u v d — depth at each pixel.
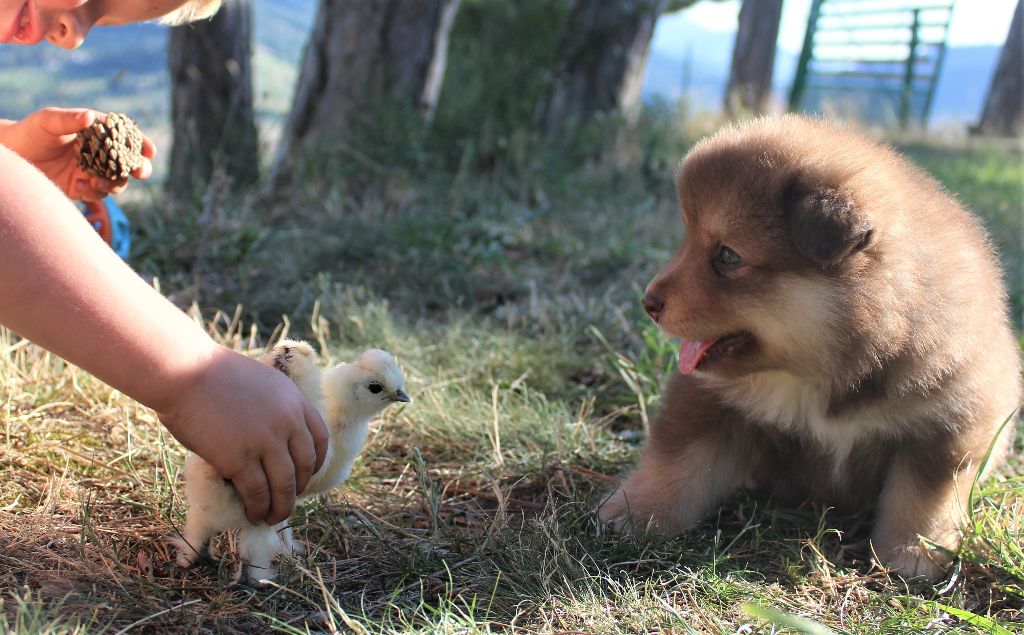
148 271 1.28
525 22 2.33
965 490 0.81
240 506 0.68
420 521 0.81
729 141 0.79
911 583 0.78
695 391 0.84
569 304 1.31
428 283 1.36
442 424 0.95
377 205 1.67
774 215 0.75
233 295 1.24
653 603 0.71
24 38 0.71
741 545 0.81
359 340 1.15
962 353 0.77
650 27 2.61
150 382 0.62
